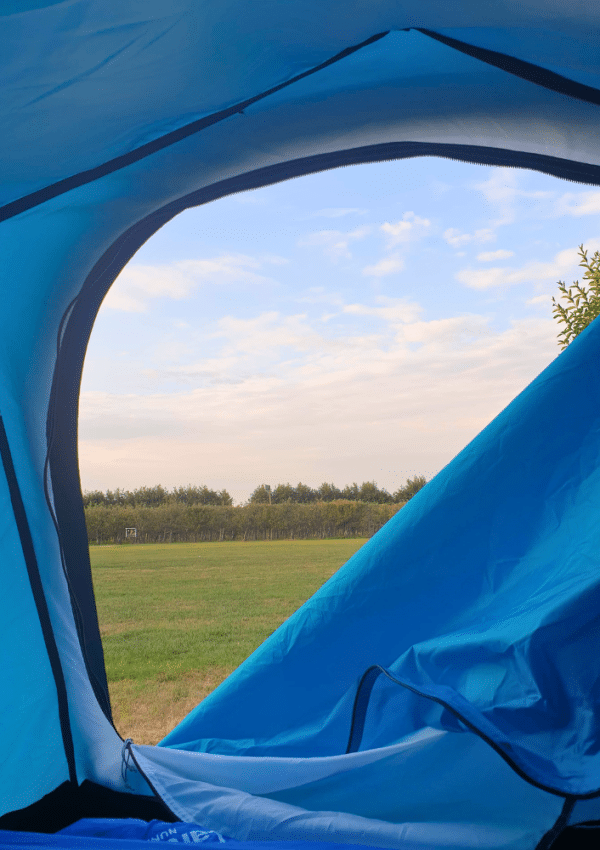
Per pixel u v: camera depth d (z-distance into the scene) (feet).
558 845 5.71
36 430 7.25
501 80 5.82
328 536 136.56
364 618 7.84
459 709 5.79
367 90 5.97
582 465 7.57
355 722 7.02
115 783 7.46
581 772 5.34
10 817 6.58
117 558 92.27
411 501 8.24
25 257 6.54
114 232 6.98
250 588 53.72
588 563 6.86
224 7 4.24
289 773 6.64
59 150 5.24
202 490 168.04
